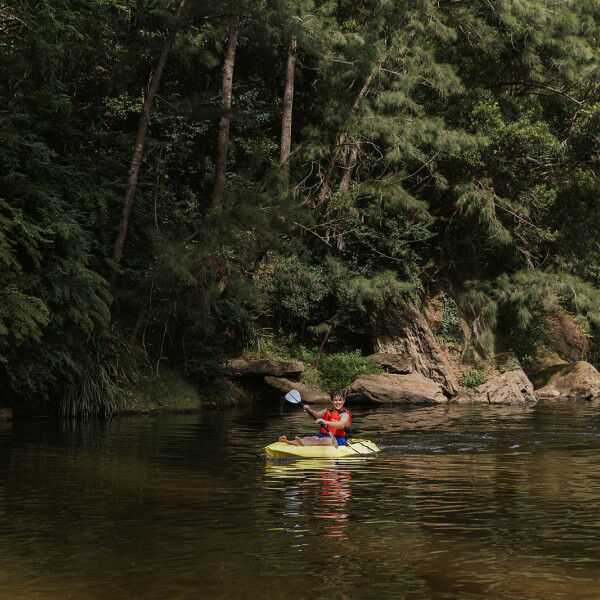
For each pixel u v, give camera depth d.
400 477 8.85
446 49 26.88
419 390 22.91
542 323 29.45
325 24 23.16
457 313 26.81
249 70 25.83
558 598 4.56
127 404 18.14
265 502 7.29
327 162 25.44
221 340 22.64
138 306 19.23
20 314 14.91
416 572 5.03
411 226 24.92
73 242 16.64
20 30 17.05
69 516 6.65
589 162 27.47
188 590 4.66
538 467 9.72
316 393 22.62
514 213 25.77
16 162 16.19
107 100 22.89
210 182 25.02
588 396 25.66
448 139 23.55
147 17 21.34
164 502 7.27
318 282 23.81
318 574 4.98
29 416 16.95
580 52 26.73
